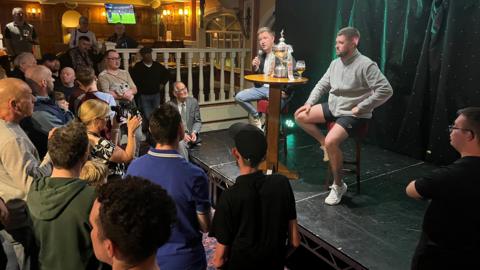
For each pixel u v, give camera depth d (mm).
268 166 3566
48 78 2557
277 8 5375
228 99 5875
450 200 1507
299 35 5215
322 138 3420
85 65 5004
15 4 10141
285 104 4301
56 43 10578
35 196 1455
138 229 835
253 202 1626
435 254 1588
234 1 6477
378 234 2699
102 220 868
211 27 8070
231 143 4910
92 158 2174
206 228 1741
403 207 3125
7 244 1908
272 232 1656
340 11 4828
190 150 4562
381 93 2840
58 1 10555
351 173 3469
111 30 11750
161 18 11414
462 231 1507
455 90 3844
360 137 3201
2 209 1715
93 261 1455
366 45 4648
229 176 3717
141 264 879
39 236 1462
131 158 2490
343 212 3025
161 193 924
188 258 1662
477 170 1484
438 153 4066
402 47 4297
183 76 6102
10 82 1852
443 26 3865
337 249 2510
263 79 3312
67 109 2818
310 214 2984
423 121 4223
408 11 4168
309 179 3680
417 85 4160
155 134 1665
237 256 1671
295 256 3041
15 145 1771
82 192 1457
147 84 4832
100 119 2254
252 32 6039
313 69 5211
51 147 1495
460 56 3760
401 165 4109
